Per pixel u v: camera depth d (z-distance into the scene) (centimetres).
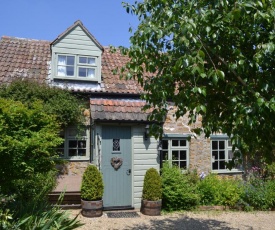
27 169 538
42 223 530
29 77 1112
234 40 467
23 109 567
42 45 1352
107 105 1040
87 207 891
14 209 571
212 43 468
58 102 1028
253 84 432
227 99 479
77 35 1166
